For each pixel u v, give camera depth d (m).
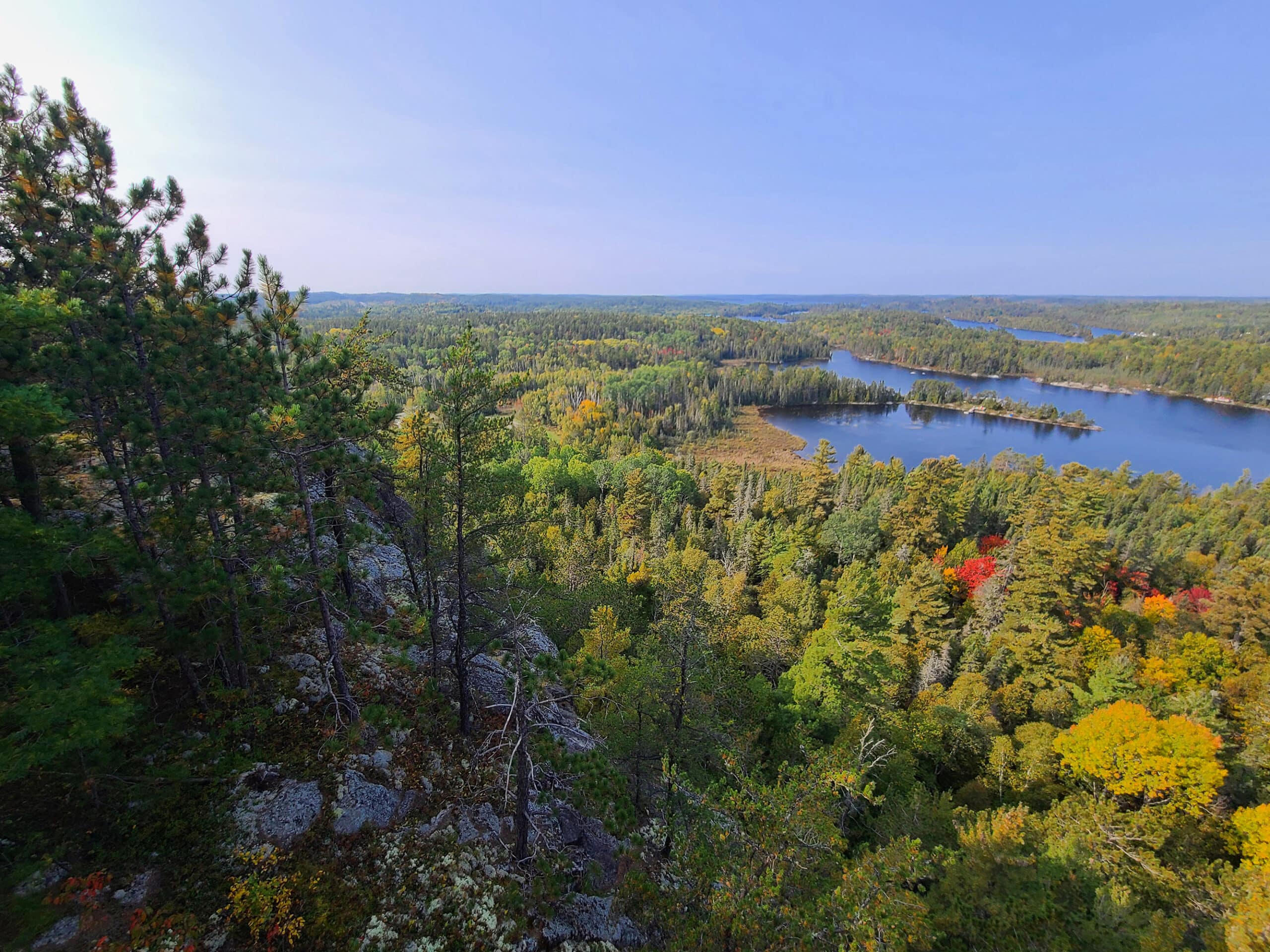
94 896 10.44
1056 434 156.12
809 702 29.48
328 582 13.43
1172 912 18.55
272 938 10.83
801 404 194.00
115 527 13.78
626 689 20.19
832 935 10.30
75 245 13.20
